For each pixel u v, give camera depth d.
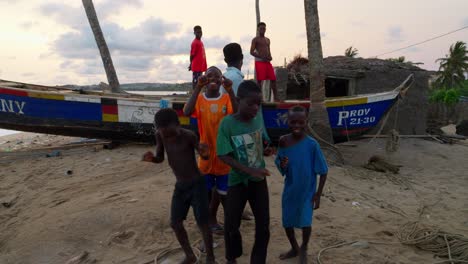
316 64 8.62
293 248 3.94
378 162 8.96
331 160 8.55
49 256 4.19
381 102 9.19
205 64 11.49
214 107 4.07
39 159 8.71
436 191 7.32
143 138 9.26
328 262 3.95
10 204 6.27
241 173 3.37
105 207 5.17
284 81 12.99
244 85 3.31
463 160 10.55
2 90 8.38
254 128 3.47
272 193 5.93
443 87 55.84
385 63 13.80
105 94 10.24
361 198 6.34
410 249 4.40
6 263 4.16
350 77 12.90
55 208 5.59
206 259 3.67
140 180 6.66
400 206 6.19
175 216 3.66
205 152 3.49
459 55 54.75
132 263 3.95
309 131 8.77
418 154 11.05
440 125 15.35
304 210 3.69
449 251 4.25
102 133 9.02
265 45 9.53
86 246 4.37
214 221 4.52
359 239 4.56
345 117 9.08
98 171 7.49
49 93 8.48
